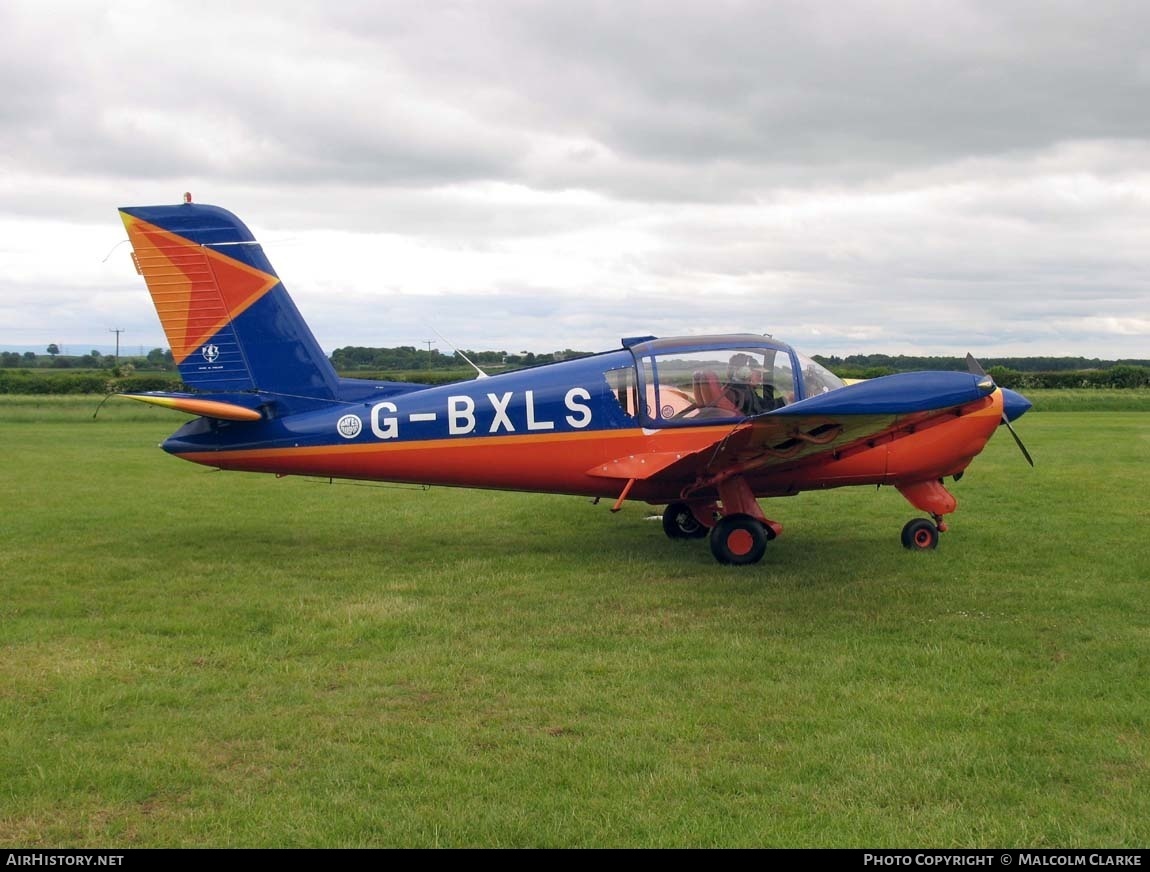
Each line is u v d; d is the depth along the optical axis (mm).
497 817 4168
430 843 3975
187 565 9516
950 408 8391
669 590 8281
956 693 5617
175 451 9875
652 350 9750
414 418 9750
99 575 9039
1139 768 4609
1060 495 13867
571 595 8141
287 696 5668
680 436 9625
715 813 4207
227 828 4109
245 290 9727
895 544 10391
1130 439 23078
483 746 4926
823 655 6355
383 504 13742
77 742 4984
